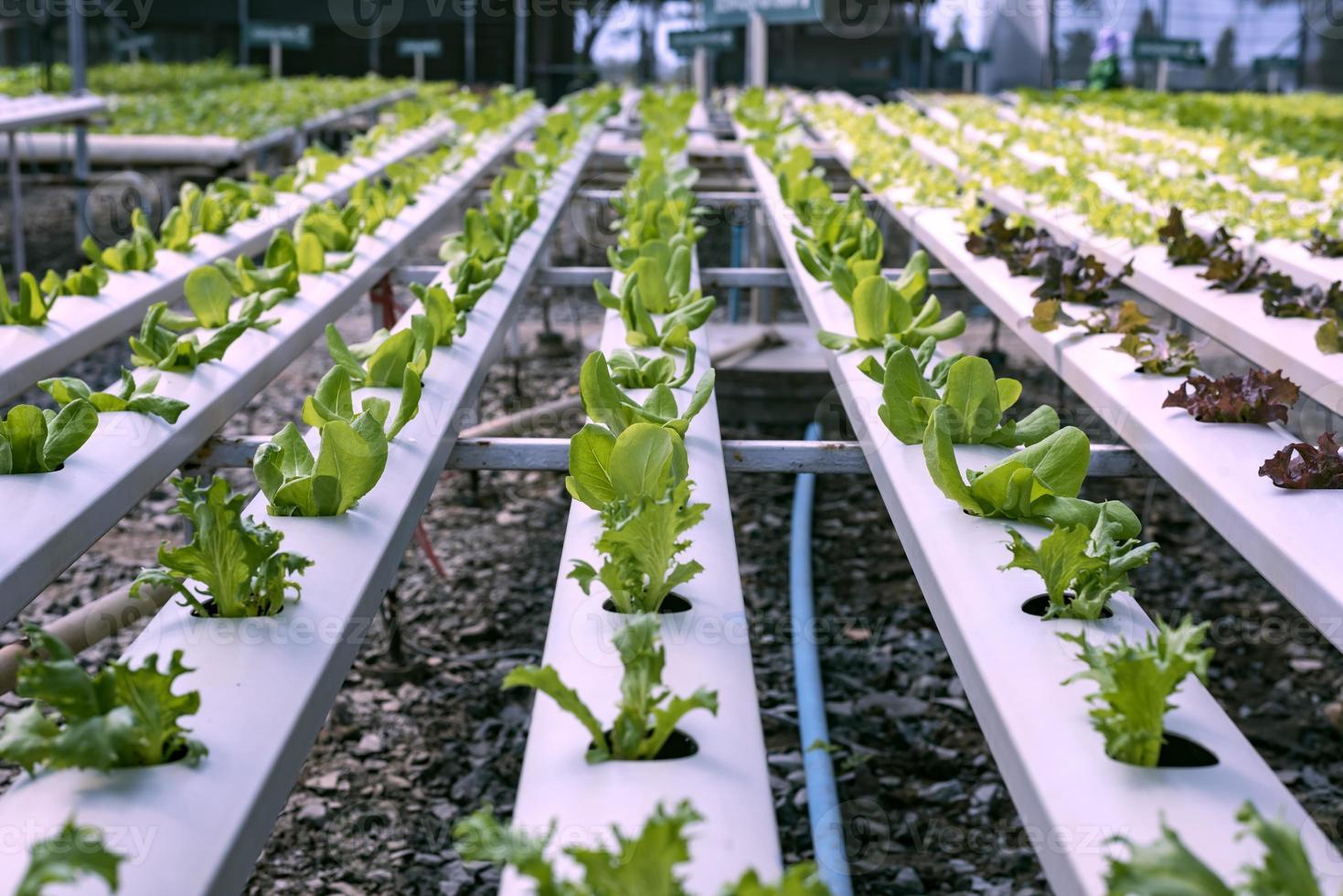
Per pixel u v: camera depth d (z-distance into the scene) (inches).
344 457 78.3
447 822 111.8
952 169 266.8
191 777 52.7
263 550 65.4
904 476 85.3
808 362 219.3
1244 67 713.0
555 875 46.2
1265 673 139.7
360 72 721.6
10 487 80.3
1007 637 63.9
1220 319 135.0
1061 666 61.3
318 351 263.6
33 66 505.0
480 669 137.7
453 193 227.9
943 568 71.8
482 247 153.3
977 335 269.4
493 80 697.6
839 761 121.1
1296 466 84.6
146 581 64.4
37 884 40.6
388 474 86.0
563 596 69.6
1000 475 76.6
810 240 161.2
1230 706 133.6
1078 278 141.0
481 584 157.9
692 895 43.9
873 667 138.7
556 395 223.9
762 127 310.5
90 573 158.1
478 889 103.0
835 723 127.5
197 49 706.2
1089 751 54.5
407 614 149.8
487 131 335.6
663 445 72.4
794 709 130.1
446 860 106.3
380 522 78.7
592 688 59.7
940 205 212.1
